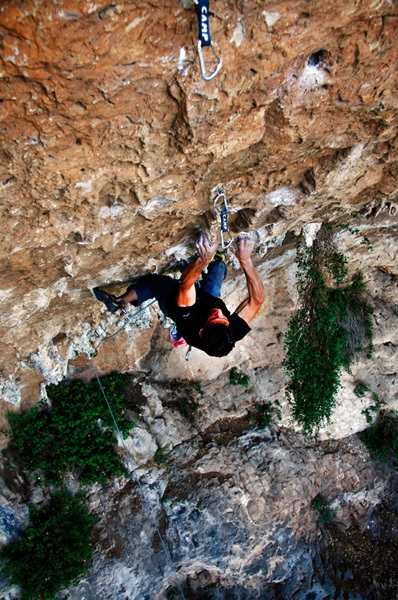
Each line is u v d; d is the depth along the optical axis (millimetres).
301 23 2562
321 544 10359
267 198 4410
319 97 3119
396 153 4094
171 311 3963
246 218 4758
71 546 7938
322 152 3871
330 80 3002
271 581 9414
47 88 2389
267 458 9820
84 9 2121
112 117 2717
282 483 9688
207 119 2969
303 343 9117
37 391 8023
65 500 8336
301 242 7379
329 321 8891
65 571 7738
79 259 4156
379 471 11141
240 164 3680
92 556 8102
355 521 10844
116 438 8812
